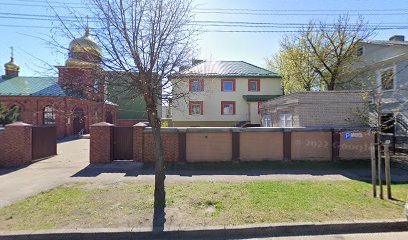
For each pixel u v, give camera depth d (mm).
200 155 11164
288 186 7227
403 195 6426
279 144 11414
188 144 11164
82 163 10953
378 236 4496
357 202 5832
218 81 27203
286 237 4445
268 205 5582
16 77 27562
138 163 10844
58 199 6020
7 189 6965
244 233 4551
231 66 29516
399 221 4812
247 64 30281
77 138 23422
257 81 27719
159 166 5730
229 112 27234
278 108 17281
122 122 38406
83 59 5781
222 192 6559
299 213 5152
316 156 11484
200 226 4602
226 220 4840
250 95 27281
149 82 5586
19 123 11070
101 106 7906
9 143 10633
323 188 7031
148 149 11070
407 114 14812
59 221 4777
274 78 27703
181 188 6969
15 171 9414
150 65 5629
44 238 4324
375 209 5402
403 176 8945
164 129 11070
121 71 5656
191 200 5914
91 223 4695
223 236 4496
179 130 11109
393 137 14852
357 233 4625
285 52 25188
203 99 26875
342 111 13633
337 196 6270
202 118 26844
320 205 5598
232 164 10789
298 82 24859
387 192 6246
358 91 13508
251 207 5465
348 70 20984
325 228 4680
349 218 4930
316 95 13766
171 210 5316
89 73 5781
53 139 13109
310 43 21297
